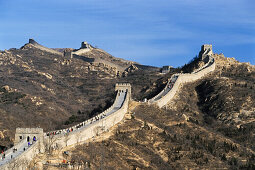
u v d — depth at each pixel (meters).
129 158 184.12
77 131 186.12
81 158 169.88
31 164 153.62
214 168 190.25
